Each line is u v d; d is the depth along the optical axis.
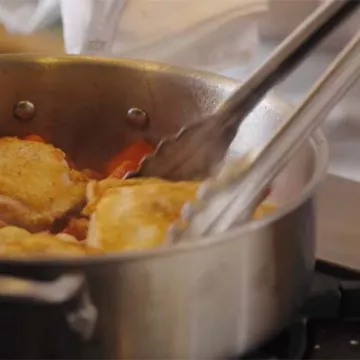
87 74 0.68
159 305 0.50
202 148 0.60
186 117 0.66
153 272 0.49
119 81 0.67
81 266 0.49
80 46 0.83
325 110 0.53
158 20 0.84
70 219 0.62
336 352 0.56
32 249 0.55
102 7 0.82
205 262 0.50
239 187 0.53
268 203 0.58
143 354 0.50
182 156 0.60
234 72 0.85
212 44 0.85
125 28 0.84
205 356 0.51
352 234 0.64
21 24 0.87
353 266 0.61
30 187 0.63
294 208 0.52
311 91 0.53
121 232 0.56
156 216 0.56
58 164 0.65
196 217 0.53
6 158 0.64
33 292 0.48
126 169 0.66
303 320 0.57
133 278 0.49
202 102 0.66
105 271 0.49
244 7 0.84
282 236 0.52
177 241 0.52
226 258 0.51
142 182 0.60
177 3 0.84
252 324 0.52
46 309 0.49
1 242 0.56
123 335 0.50
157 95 0.67
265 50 0.86
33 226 0.62
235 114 0.59
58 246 0.55
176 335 0.51
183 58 0.85
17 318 0.50
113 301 0.49
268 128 0.61
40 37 0.86
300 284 0.55
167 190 0.58
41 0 0.87
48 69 0.67
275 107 0.61
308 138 0.56
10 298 0.48
